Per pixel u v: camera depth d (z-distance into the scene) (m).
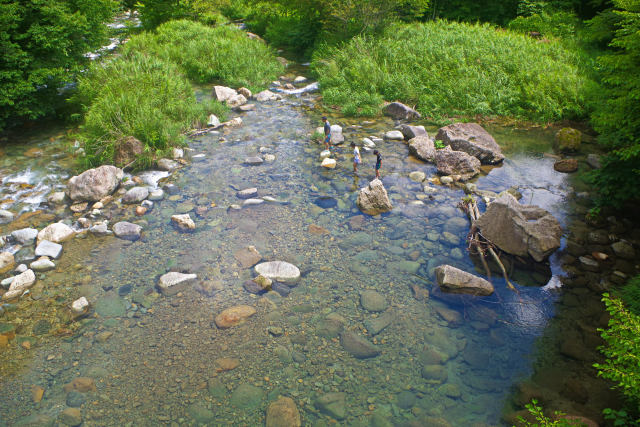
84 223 11.25
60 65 17.11
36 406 6.37
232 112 20.30
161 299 8.63
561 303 8.47
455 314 8.23
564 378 6.78
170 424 6.07
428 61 22.42
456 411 6.26
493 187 13.34
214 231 10.96
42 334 7.76
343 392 6.61
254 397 6.51
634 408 5.58
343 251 10.20
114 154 14.59
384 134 17.66
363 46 24.41
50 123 18.45
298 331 7.82
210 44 26.28
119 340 7.62
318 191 13.02
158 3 33.81
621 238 10.52
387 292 8.83
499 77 20.50
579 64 21.66
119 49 27.33
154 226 11.20
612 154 11.74
